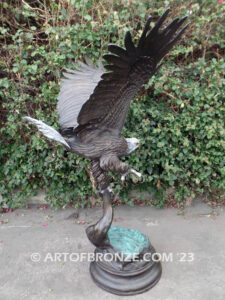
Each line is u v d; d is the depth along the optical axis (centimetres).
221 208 387
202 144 373
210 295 249
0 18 344
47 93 337
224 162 375
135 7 341
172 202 400
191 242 318
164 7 353
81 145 225
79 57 337
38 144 349
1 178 386
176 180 394
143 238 277
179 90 349
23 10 348
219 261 288
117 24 320
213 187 392
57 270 279
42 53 326
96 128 218
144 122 348
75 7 332
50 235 334
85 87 262
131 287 247
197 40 375
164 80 332
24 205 395
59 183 379
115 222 361
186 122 356
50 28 317
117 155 230
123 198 390
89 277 271
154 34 173
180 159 370
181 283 262
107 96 198
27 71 333
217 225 350
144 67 194
